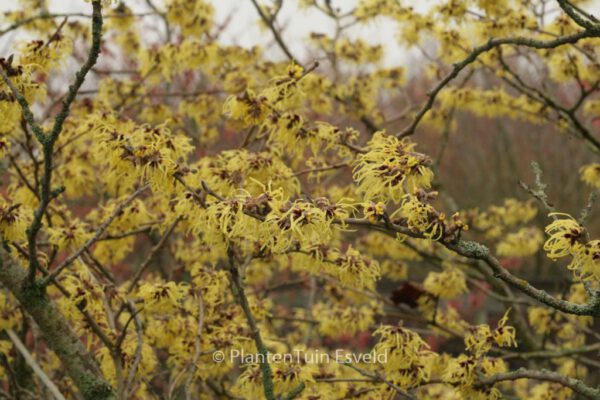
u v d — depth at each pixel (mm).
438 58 4426
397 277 4750
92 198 4996
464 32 3914
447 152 14531
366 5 4230
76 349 2209
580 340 4207
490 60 3893
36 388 3531
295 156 3494
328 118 4621
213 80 4477
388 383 2398
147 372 2998
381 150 1718
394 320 5684
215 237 1863
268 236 1636
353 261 2461
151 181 1985
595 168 3779
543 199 1922
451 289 3777
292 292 6855
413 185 1680
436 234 1701
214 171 2416
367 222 1675
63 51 2275
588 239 1624
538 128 12797
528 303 3961
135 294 3373
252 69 4391
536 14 3576
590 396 2086
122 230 2928
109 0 1699
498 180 13438
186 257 3838
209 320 2840
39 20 3943
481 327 2406
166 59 3922
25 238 2195
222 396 3580
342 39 4520
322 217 1606
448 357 2996
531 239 4598
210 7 4117
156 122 4285
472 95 4309
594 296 1655
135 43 4684
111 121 2635
